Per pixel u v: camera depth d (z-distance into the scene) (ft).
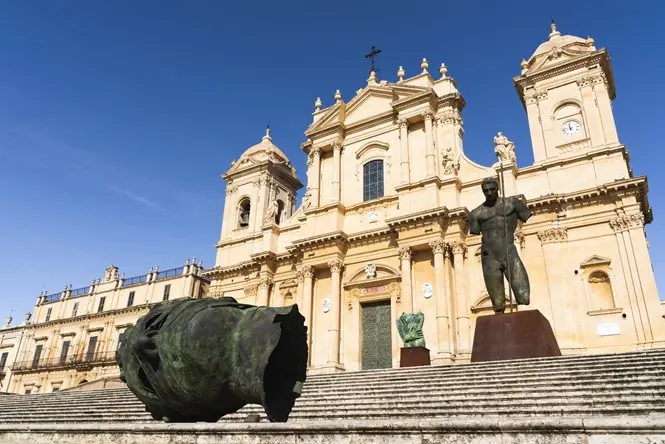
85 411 46.80
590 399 29.22
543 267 78.13
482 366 44.11
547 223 80.02
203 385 19.01
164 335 19.84
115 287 162.71
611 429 12.22
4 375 170.40
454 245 83.05
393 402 35.17
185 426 16.29
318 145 106.42
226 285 111.04
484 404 30.48
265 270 103.60
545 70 89.61
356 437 14.23
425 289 84.07
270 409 19.49
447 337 77.05
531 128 88.58
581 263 75.72
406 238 86.17
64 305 171.83
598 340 71.10
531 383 35.29
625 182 74.64
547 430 12.77
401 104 97.40
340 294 92.02
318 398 41.57
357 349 87.71
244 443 15.24
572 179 81.00
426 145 92.07
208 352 18.94
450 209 84.69
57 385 157.07
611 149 79.20
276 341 18.38
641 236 72.79
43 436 19.95
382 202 94.84
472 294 81.35
